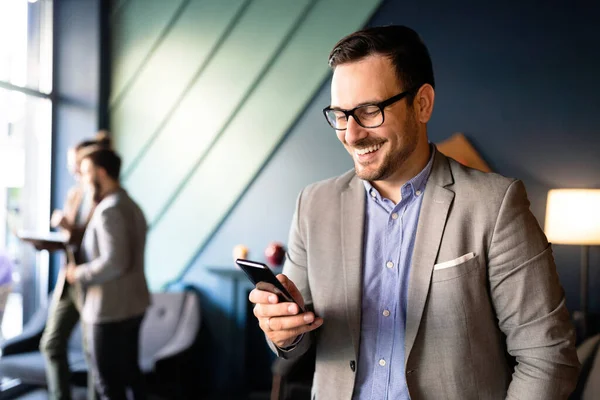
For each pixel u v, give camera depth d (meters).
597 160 3.00
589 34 3.02
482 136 3.18
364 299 1.11
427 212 1.07
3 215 3.49
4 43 3.43
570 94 3.05
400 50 0.99
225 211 3.63
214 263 3.68
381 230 1.13
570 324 1.01
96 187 2.64
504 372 1.06
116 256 2.48
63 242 2.75
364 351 1.09
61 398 2.81
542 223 3.09
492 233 1.02
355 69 0.99
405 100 1.00
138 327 2.67
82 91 3.77
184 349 3.10
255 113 3.58
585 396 1.94
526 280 0.99
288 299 0.99
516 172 3.13
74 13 3.77
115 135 3.82
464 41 3.20
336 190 1.21
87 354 2.75
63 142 3.80
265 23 3.54
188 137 3.69
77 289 2.64
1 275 3.19
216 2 3.62
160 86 3.74
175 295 3.50
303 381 2.62
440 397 1.02
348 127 1.01
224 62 3.62
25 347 3.30
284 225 3.55
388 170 1.02
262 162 3.56
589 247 3.02
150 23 3.75
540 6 3.09
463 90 3.21
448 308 1.01
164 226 3.75
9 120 3.51
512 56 3.14
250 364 3.62
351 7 3.38
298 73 3.49
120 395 2.56
